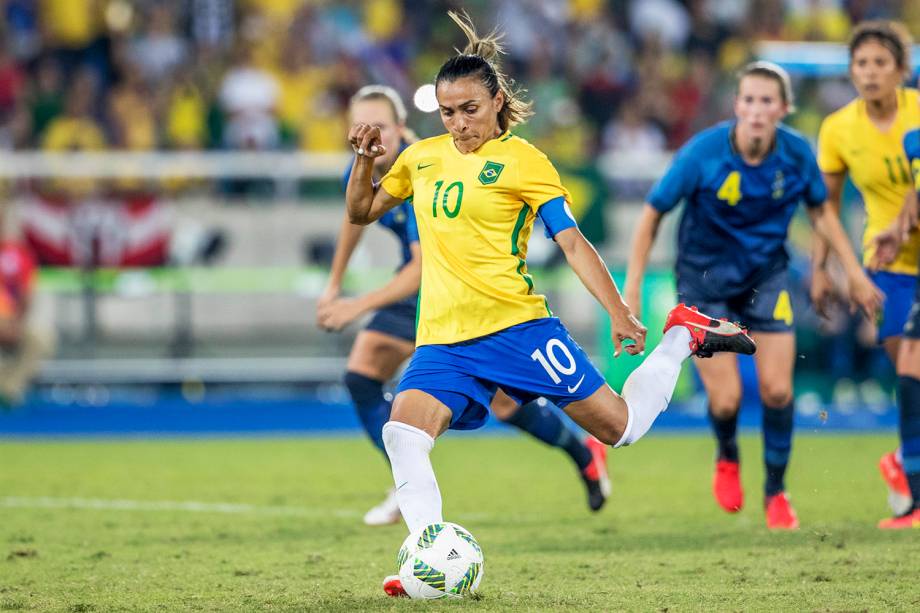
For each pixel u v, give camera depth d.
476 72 16.44
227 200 46.50
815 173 23.77
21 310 44.84
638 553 20.92
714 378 24.02
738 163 23.25
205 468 35.81
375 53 60.31
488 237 16.52
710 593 16.88
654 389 17.92
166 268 46.12
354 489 31.28
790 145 23.47
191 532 24.19
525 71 61.12
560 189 16.59
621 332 16.42
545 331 16.83
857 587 17.16
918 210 23.44
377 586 17.83
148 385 46.31
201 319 46.47
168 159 46.25
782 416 23.48
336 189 47.12
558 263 46.50
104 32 57.88
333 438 44.84
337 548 22.03
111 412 45.94
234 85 56.81
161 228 46.00
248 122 56.00
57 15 57.50
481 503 28.61
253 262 46.66
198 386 46.75
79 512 27.17
